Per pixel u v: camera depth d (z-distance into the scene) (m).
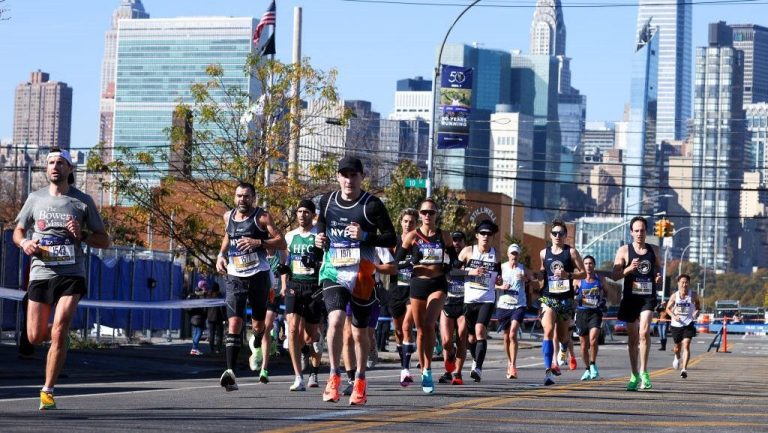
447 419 11.22
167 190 27.12
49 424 10.09
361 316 12.67
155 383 17.62
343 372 21.17
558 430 10.38
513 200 81.06
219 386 16.78
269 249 14.51
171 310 33.44
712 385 19.14
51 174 11.56
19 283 25.88
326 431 9.88
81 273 11.62
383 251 17.27
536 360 32.19
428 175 38.31
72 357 23.52
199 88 27.89
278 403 12.95
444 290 14.98
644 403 14.00
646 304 16.73
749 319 97.75
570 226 107.75
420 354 15.02
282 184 27.55
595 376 20.73
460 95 36.41
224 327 29.75
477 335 18.17
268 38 37.44
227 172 27.47
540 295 19.25
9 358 22.25
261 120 27.84
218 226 28.27
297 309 15.44
